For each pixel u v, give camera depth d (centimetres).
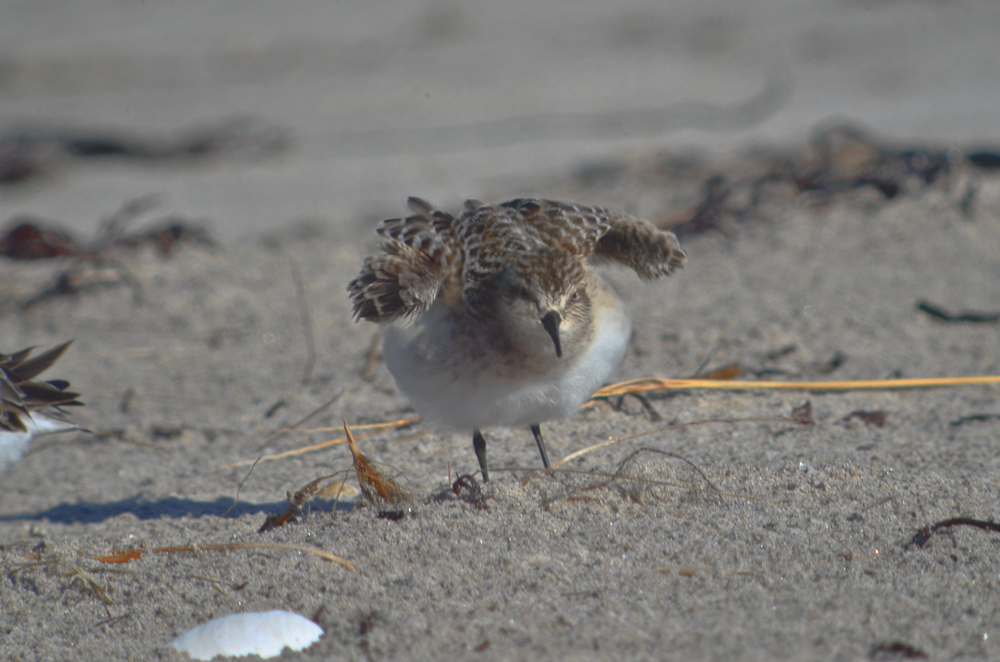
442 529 654
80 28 3819
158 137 2633
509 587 573
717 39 3309
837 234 1476
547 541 630
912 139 2100
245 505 812
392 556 623
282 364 1188
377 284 721
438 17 3791
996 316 1148
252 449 962
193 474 914
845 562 588
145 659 543
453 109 2789
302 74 3225
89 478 938
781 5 3662
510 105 2762
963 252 1373
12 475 958
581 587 567
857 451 809
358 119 2714
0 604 629
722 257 1442
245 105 2908
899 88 2667
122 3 4128
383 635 528
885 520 648
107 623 591
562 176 2072
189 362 1222
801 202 1602
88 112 2923
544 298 706
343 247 1627
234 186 2252
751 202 1619
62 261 1598
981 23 3234
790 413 927
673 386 969
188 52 3447
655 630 508
